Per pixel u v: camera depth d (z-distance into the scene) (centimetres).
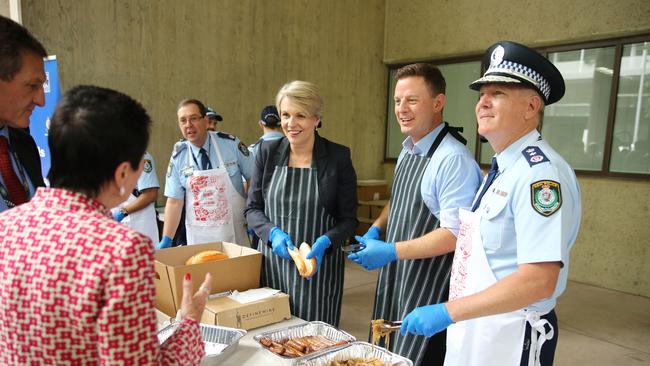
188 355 79
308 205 182
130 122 72
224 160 266
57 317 64
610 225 435
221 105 460
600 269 442
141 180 291
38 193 72
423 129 167
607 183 436
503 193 118
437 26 559
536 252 106
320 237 175
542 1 463
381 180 629
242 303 151
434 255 153
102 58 376
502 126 121
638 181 417
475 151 548
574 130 462
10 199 134
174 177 262
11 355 68
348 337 141
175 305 153
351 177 190
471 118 551
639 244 417
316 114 179
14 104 106
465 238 130
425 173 161
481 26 516
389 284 176
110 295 62
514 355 120
